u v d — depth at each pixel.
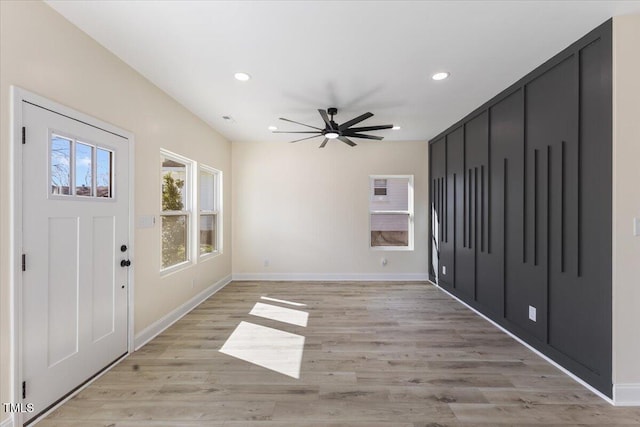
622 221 1.94
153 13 1.92
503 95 3.14
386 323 3.34
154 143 3.01
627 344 1.93
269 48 2.34
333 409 1.89
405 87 3.06
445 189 4.71
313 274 5.43
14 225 1.64
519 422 1.77
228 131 4.73
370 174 5.41
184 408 1.90
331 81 2.92
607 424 1.76
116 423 1.76
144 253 2.86
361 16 1.95
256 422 1.78
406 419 1.80
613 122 1.94
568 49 2.30
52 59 1.88
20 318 1.68
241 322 3.37
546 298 2.55
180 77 2.84
